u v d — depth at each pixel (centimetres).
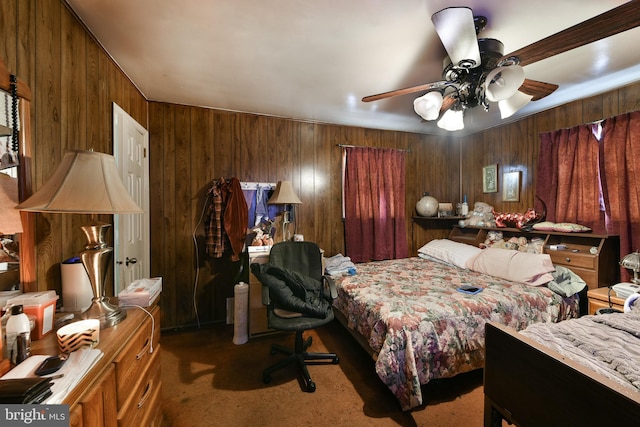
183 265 279
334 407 167
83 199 95
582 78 212
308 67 198
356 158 337
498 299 192
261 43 169
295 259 235
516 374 108
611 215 225
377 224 343
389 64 193
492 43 151
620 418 74
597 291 205
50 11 120
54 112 123
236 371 205
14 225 94
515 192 308
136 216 232
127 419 100
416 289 216
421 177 378
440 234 389
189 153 277
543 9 138
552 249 247
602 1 132
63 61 130
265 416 160
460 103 187
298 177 319
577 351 112
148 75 211
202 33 158
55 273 121
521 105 177
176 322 278
